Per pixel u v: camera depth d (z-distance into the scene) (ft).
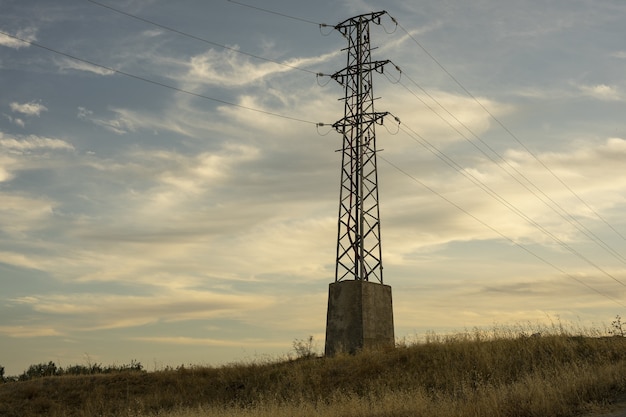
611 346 86.17
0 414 105.40
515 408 52.80
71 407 107.24
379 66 136.15
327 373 100.83
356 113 133.18
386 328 120.26
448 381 83.76
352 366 101.45
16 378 133.90
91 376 120.98
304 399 86.38
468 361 88.07
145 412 98.37
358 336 115.55
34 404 108.88
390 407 63.36
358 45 138.21
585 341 91.04
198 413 84.64
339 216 128.36
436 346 99.50
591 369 67.92
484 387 66.49
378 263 124.06
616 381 60.39
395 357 99.71
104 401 107.65
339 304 119.44
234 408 86.53
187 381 112.98
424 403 62.80
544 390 57.16
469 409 54.08
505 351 90.99
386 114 130.82
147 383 114.73
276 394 94.73
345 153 132.77
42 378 122.93
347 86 137.49
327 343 118.83
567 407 52.90
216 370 117.39
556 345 88.02
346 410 66.44
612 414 50.21
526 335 98.43
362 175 128.36
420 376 89.25
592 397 55.98
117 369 141.28
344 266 124.16
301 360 115.34
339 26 142.31
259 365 116.37
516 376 80.38
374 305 119.24
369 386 90.22
